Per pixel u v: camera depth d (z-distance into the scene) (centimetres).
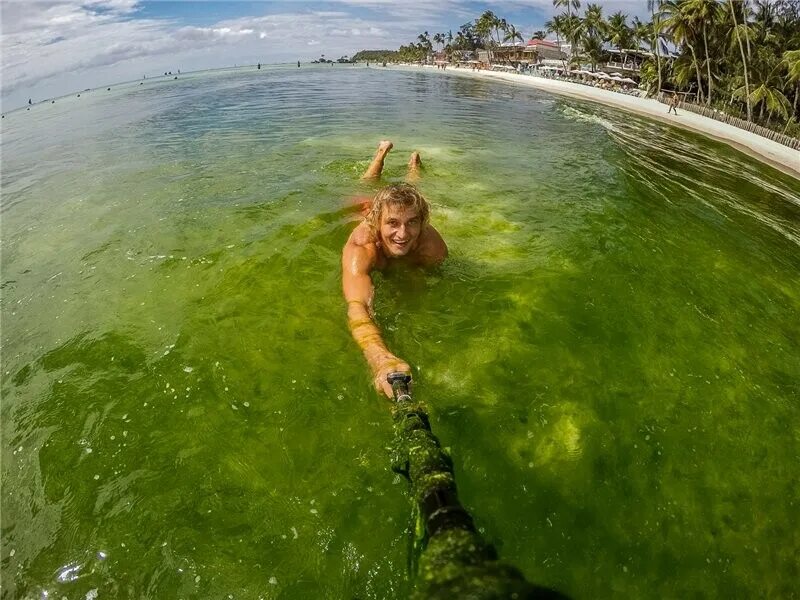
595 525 96
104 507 98
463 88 1705
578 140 528
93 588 85
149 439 112
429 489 66
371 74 2641
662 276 185
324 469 103
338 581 85
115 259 195
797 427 122
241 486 101
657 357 139
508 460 106
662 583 89
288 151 394
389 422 113
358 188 267
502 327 145
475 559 50
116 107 992
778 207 354
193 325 147
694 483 106
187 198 265
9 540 94
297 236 198
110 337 145
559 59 3772
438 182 288
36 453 111
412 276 167
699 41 1814
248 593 84
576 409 119
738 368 139
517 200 258
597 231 218
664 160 491
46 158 461
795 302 183
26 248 222
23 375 135
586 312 156
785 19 2050
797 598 91
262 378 126
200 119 668
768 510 103
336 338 139
